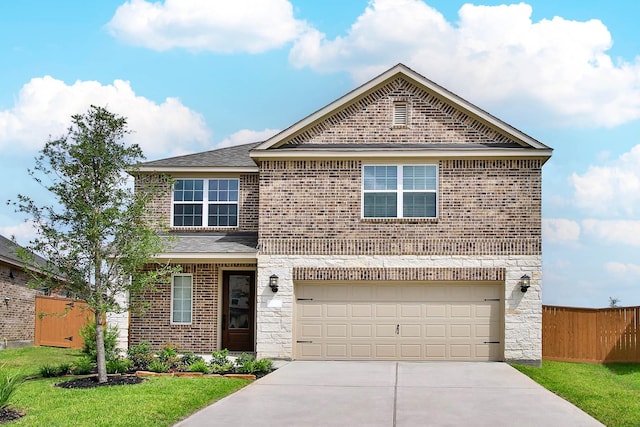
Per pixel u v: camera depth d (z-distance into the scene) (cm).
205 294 2409
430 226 2212
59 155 1741
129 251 1761
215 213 2534
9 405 1445
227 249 2312
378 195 2238
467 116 2256
